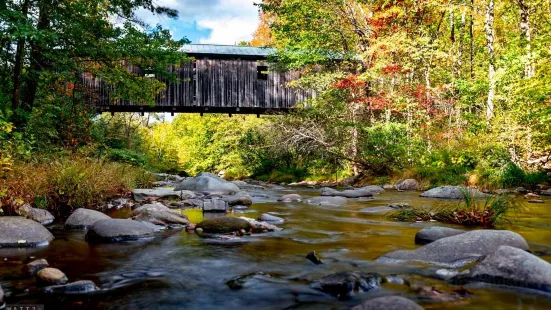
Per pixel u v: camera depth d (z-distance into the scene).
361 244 3.80
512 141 11.37
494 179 10.13
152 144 28.83
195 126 31.48
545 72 11.23
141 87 10.84
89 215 4.81
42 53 8.77
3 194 4.45
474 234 3.26
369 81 16.41
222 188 10.30
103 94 19.22
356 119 17.44
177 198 8.08
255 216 5.84
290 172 20.41
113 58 9.90
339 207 6.93
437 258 3.03
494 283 2.42
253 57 21.16
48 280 2.56
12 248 3.65
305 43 17.22
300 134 16.80
